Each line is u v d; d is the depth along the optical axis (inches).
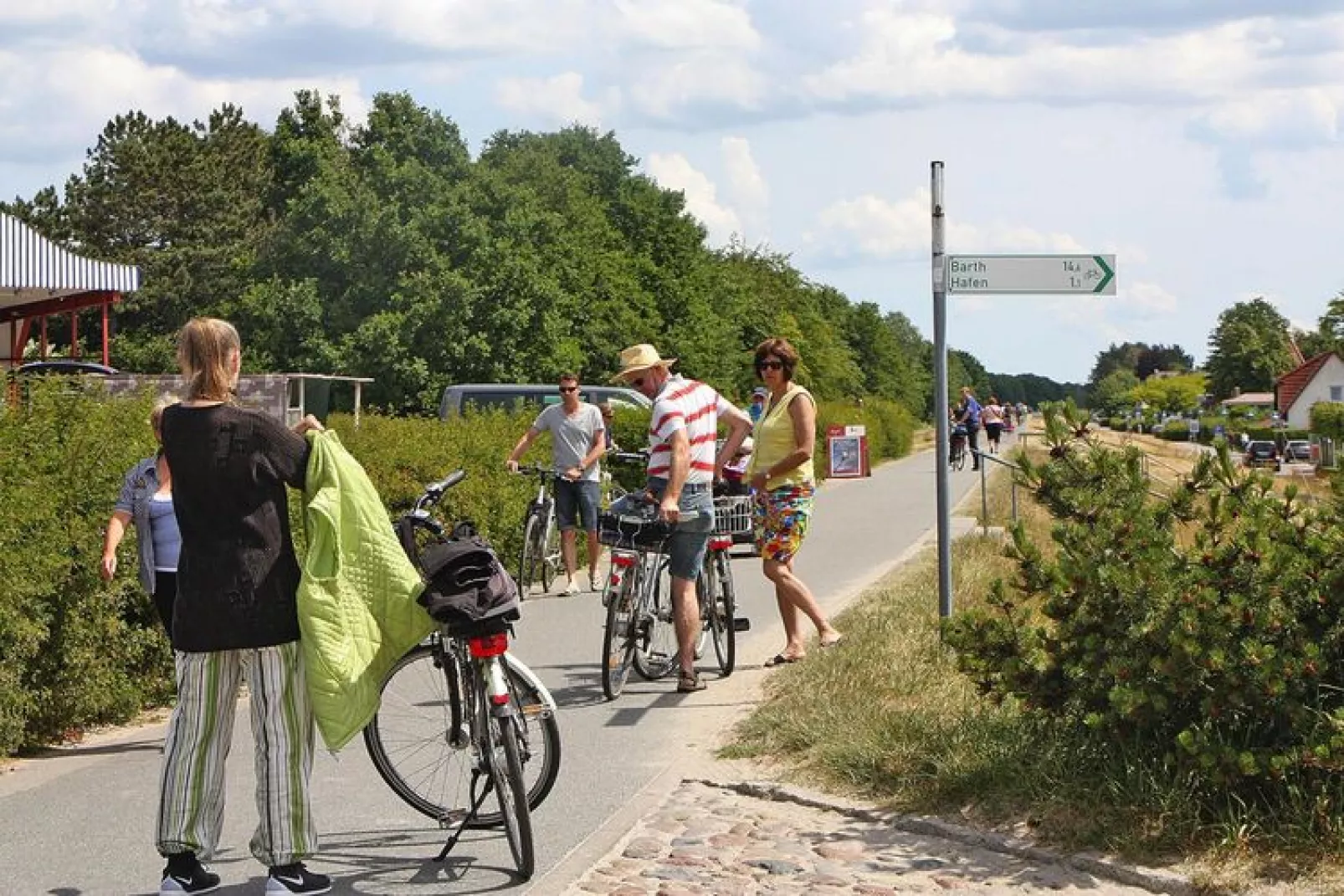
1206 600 278.7
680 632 447.8
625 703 434.6
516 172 3284.9
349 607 256.8
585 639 565.0
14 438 399.9
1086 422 327.6
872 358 5890.8
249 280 2479.1
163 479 371.9
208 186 3759.8
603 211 3312.0
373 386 2337.6
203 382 257.0
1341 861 257.1
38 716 396.2
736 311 3619.6
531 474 712.4
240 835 303.3
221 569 253.6
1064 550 305.4
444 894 264.8
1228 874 258.2
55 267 1397.6
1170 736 290.8
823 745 345.7
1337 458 309.9
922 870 275.1
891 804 311.0
